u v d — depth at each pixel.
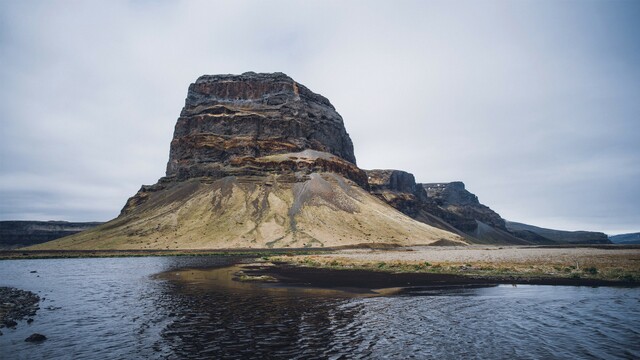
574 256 81.75
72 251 142.50
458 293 40.16
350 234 173.88
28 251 140.88
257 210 190.50
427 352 21.19
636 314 30.06
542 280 48.84
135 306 34.69
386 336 24.27
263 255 123.31
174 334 24.95
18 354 21.14
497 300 35.94
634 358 20.12
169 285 48.81
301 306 33.69
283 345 22.44
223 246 154.75
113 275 63.75
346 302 35.50
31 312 32.59
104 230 187.62
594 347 21.97
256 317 29.53
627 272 52.22
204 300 37.12
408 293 40.38
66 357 20.62
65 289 47.09
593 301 35.06
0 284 53.75
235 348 21.94
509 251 119.94
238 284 48.84
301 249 148.50
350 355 20.67
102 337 24.52
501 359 20.00
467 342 23.02
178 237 166.25
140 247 156.38
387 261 78.06
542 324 27.19
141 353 21.22
